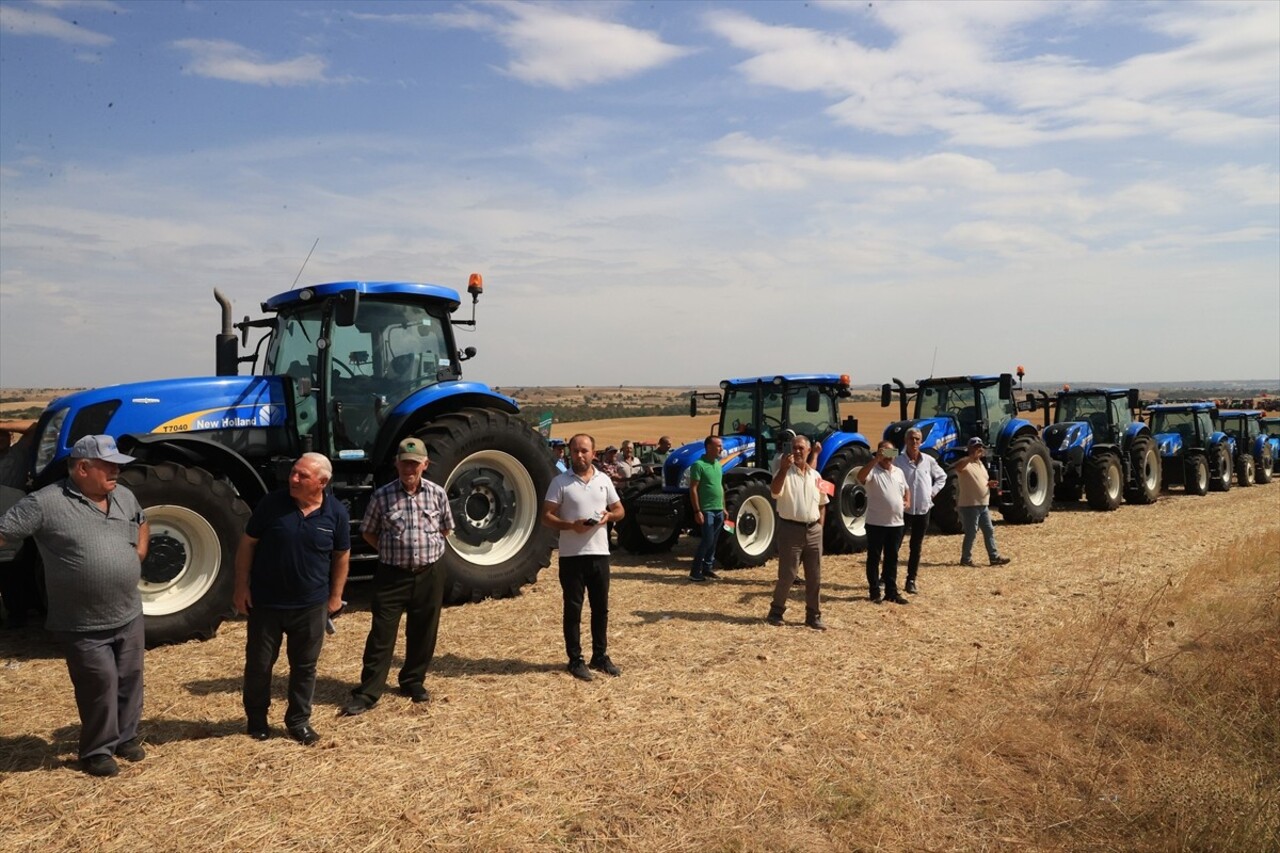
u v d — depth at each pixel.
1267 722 4.91
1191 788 4.12
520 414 8.80
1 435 7.43
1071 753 4.66
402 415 7.81
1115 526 13.11
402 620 7.34
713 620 7.43
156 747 4.60
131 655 4.39
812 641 6.76
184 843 3.63
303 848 3.61
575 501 5.77
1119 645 6.46
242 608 4.66
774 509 10.22
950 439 13.27
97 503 4.25
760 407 11.01
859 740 4.79
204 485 6.60
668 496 10.35
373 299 8.02
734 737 4.82
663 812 3.97
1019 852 3.70
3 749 4.57
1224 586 8.43
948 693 5.54
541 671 5.96
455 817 3.88
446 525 5.35
